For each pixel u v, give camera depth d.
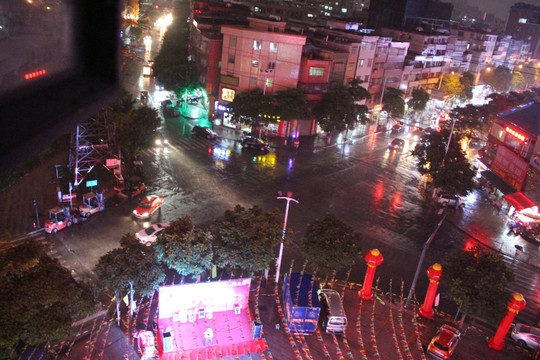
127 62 90.75
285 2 146.88
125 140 43.62
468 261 28.91
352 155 61.25
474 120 70.38
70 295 22.38
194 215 40.19
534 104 55.16
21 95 2.88
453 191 48.56
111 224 37.25
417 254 38.84
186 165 50.41
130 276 24.91
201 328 26.52
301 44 60.00
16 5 2.92
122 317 27.38
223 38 63.62
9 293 21.20
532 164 47.88
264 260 28.30
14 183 41.28
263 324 27.80
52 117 2.97
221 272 32.03
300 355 25.77
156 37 120.56
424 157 54.09
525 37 169.25
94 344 24.91
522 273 38.25
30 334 21.31
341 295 31.64
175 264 26.72
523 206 45.72
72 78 3.20
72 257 32.50
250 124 61.19
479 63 107.56
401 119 81.69
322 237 29.70
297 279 29.02
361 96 67.06
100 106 3.31
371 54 73.94
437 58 92.06
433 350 26.88
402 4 122.19
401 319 30.00
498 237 44.00
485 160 57.12
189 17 86.06
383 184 52.62
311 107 64.56
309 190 48.28
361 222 42.97
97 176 44.34
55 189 41.19
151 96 73.88
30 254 22.77
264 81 62.72
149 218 38.78
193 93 71.56
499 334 28.14
